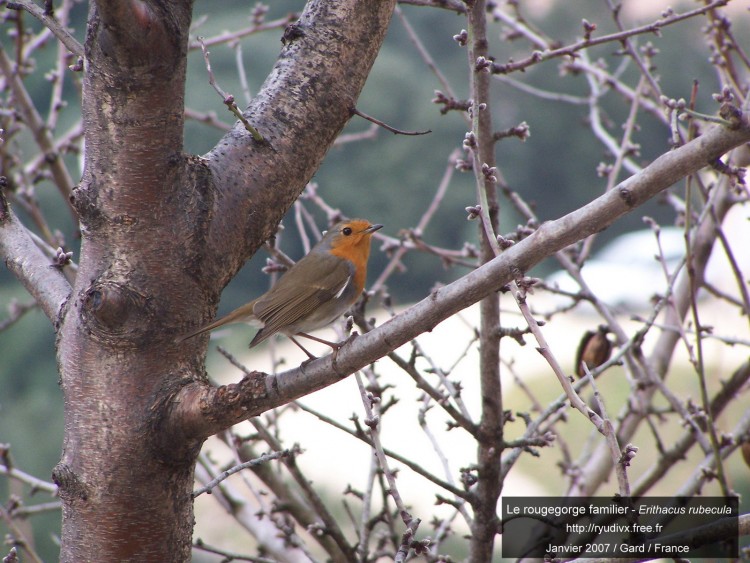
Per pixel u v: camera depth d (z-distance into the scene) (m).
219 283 5.81
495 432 7.16
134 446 5.40
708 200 8.20
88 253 5.62
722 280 16.11
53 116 10.80
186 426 5.38
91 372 5.47
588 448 10.09
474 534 7.38
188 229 5.62
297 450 7.92
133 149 5.46
